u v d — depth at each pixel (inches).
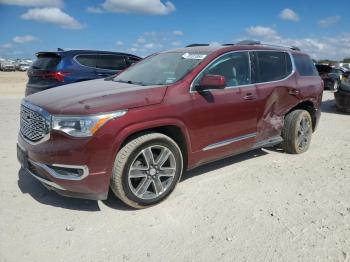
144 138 152.6
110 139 142.9
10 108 436.1
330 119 402.3
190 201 166.9
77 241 133.5
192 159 176.6
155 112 155.0
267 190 181.2
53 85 346.9
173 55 204.5
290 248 130.2
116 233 139.3
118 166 147.3
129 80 197.8
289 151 245.3
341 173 208.4
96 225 144.9
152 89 161.9
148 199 158.2
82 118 139.7
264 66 215.0
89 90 168.7
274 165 220.8
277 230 142.2
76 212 155.3
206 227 144.0
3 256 123.3
